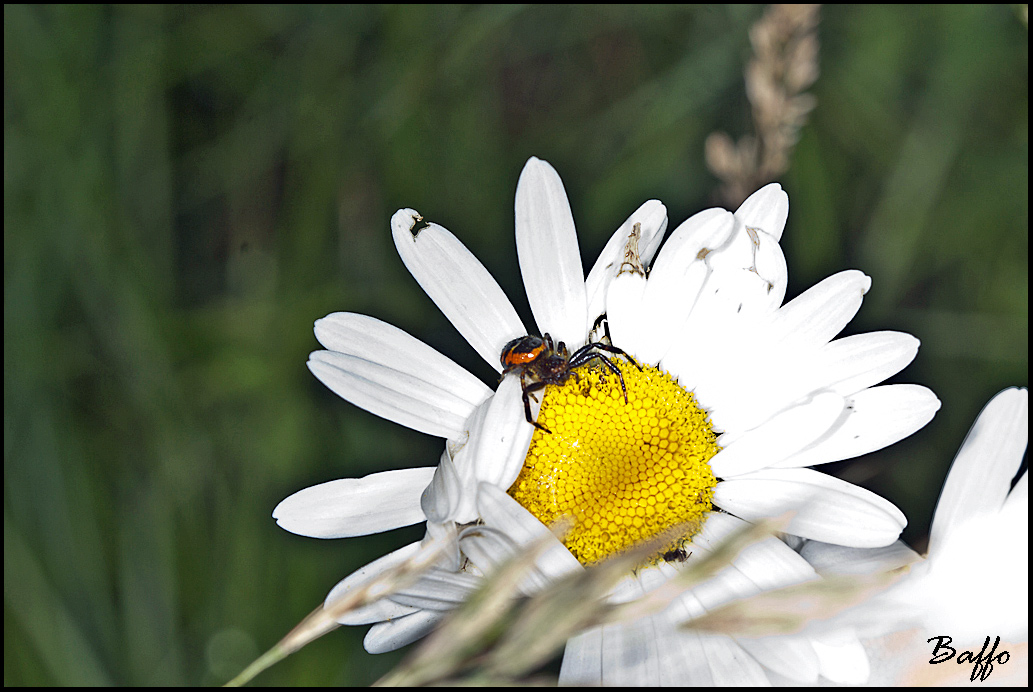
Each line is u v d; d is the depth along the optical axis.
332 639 0.27
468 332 0.25
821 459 0.25
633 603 0.23
